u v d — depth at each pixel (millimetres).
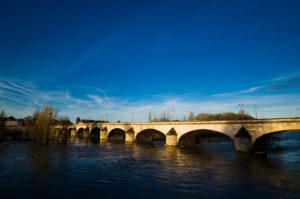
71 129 164375
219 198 23359
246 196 24109
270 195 24500
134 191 25344
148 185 27859
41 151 59094
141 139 99812
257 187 27453
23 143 79562
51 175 32219
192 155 56125
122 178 31328
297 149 68812
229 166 40844
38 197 22922
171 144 76812
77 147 74125
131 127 99188
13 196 23062
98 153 59000
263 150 62375
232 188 26953
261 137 56062
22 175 31688
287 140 108312
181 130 76312
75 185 27391
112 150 66688
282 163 43875
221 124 64000
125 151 64375
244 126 58219
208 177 32375
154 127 87188
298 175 33781
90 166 39906
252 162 45094
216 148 74125
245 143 56312
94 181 29453
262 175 33781
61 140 103250
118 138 132125
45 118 78750
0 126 78250
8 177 30438
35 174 32500
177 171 36406
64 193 24297
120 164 42531
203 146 81562
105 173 34375
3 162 41406
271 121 52500
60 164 41031
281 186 27969
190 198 23250
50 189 25625
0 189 25250
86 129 144625
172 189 26281
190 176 32938
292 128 48938
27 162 41844
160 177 32156
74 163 42531
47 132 78625
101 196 23500
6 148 63844
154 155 56000
